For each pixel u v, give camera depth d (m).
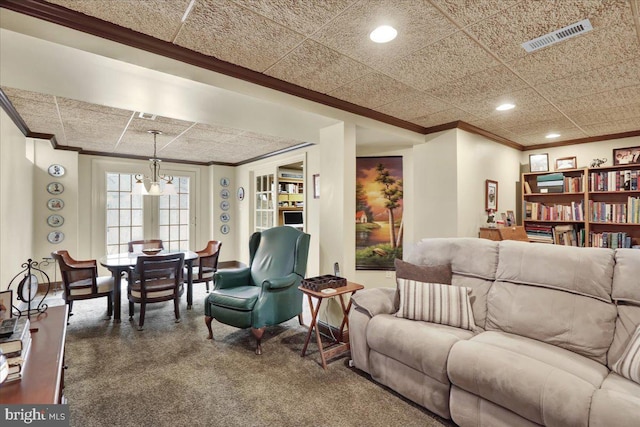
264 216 6.09
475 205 3.94
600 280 1.84
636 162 3.93
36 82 2.19
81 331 3.22
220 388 2.20
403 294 2.33
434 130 3.83
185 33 1.90
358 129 3.33
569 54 2.12
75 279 3.51
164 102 2.55
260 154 5.84
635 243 4.00
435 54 2.14
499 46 2.03
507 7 1.64
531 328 1.95
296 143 4.92
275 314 2.88
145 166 6.06
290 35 1.92
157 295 3.41
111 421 1.84
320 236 3.31
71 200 4.98
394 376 2.12
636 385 1.45
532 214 4.66
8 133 3.17
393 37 1.93
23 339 1.38
